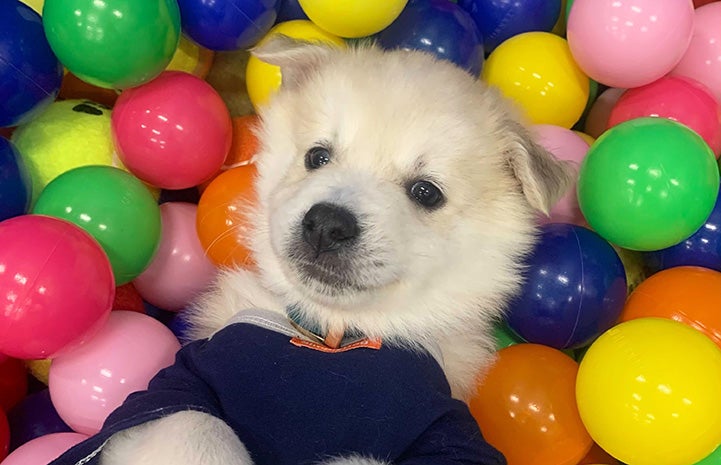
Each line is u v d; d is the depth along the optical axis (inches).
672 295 12.0
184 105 12.2
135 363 10.8
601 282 12.0
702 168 11.5
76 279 9.9
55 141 12.7
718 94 13.8
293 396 8.8
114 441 8.5
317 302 9.7
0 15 11.2
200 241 13.0
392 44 13.6
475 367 10.4
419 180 9.5
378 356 9.1
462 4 15.1
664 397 9.8
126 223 11.4
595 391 10.3
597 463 12.1
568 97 13.9
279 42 11.1
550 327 12.1
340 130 9.7
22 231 9.9
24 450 10.5
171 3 11.8
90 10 11.0
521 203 10.3
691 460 10.2
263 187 10.7
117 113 12.4
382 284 9.3
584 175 11.9
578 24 12.9
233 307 10.3
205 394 8.9
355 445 8.7
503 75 14.0
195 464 8.0
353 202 9.1
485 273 10.1
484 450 8.7
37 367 12.6
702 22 13.9
